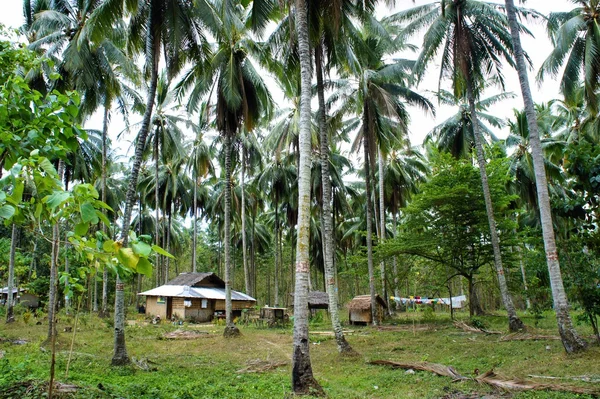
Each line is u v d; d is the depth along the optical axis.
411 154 31.58
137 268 2.48
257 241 46.34
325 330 21.31
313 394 7.70
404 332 18.39
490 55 17.44
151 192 37.44
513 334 14.76
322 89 14.26
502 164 20.91
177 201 39.97
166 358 12.98
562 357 10.53
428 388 8.59
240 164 26.77
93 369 10.17
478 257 21.44
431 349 13.73
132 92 21.66
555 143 26.03
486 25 16.80
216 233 55.19
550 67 17.14
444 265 23.27
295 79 16.30
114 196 32.50
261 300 53.16
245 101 17.56
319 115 14.28
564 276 12.06
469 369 10.44
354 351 12.74
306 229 8.85
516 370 9.88
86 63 14.66
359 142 23.77
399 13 18.09
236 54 17.94
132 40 12.97
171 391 7.68
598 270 10.80
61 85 15.30
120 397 6.32
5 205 2.34
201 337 18.78
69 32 15.31
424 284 24.16
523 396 7.65
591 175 10.10
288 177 34.56
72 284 3.79
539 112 29.42
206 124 22.72
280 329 22.19
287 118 28.25
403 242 22.09
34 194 2.74
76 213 2.75
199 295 28.44
